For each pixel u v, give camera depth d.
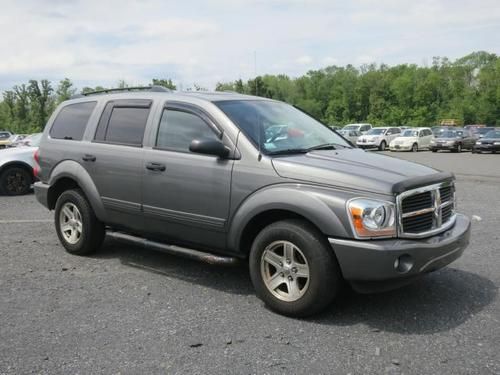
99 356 3.64
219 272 5.66
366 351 3.70
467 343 3.81
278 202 4.33
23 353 3.70
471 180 15.02
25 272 5.69
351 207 4.01
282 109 5.68
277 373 3.39
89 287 5.16
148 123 5.52
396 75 114.56
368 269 3.96
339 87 115.38
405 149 37.69
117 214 5.77
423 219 4.30
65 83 70.50
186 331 4.07
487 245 6.67
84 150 6.10
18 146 13.98
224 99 5.29
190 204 5.00
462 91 105.50
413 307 4.55
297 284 4.33
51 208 6.77
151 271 5.71
